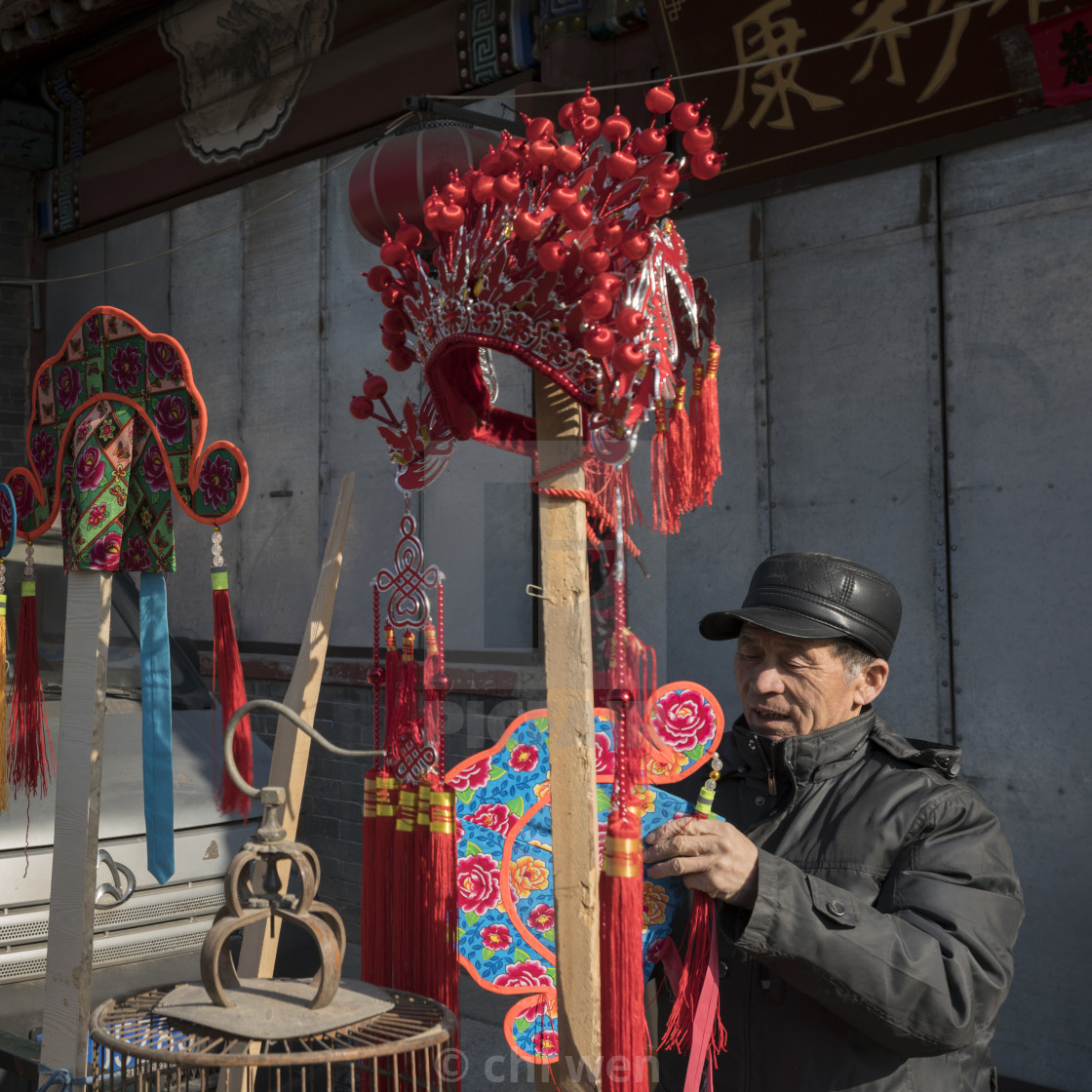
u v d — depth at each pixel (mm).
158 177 6105
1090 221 3119
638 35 4043
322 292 5148
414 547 1495
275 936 1674
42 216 6906
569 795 1271
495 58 4418
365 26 4996
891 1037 1335
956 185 3369
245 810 1790
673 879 1523
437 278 1362
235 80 5609
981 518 3318
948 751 1583
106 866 2557
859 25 3316
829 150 3543
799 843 1521
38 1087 1884
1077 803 3104
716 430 1404
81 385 2012
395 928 1479
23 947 2434
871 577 1579
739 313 3850
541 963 1427
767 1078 1475
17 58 6355
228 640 1807
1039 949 3148
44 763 2174
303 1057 1062
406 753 1499
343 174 5098
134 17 5926
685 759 1458
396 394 2643
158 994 1277
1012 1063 3172
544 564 1292
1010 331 3270
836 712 1579
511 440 1462
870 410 3553
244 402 5500
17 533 2156
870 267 3553
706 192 3871
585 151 1257
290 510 3707
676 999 1441
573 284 1226
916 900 1406
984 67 3146
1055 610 3170
